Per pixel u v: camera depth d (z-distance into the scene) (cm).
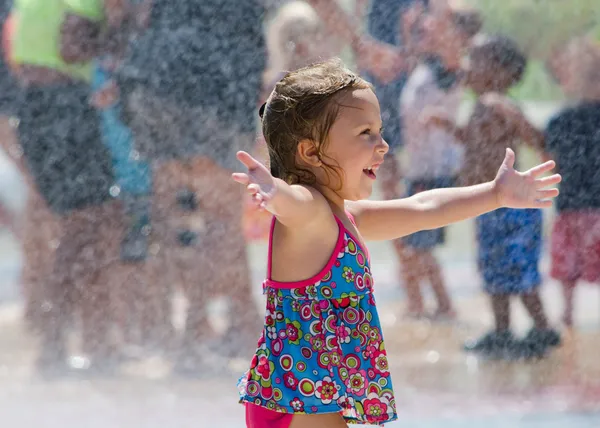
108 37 1292
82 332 1291
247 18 1267
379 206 709
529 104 1324
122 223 1302
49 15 1291
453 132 1322
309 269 643
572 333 1273
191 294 1277
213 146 1283
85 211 1309
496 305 1285
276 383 638
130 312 1292
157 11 1275
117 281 1302
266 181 586
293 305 645
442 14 1312
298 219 614
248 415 656
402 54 1327
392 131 1341
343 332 643
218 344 1259
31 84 1312
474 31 1312
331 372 634
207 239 1282
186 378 1191
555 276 1298
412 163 1339
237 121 1280
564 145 1302
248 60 1273
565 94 1307
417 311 1412
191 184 1291
